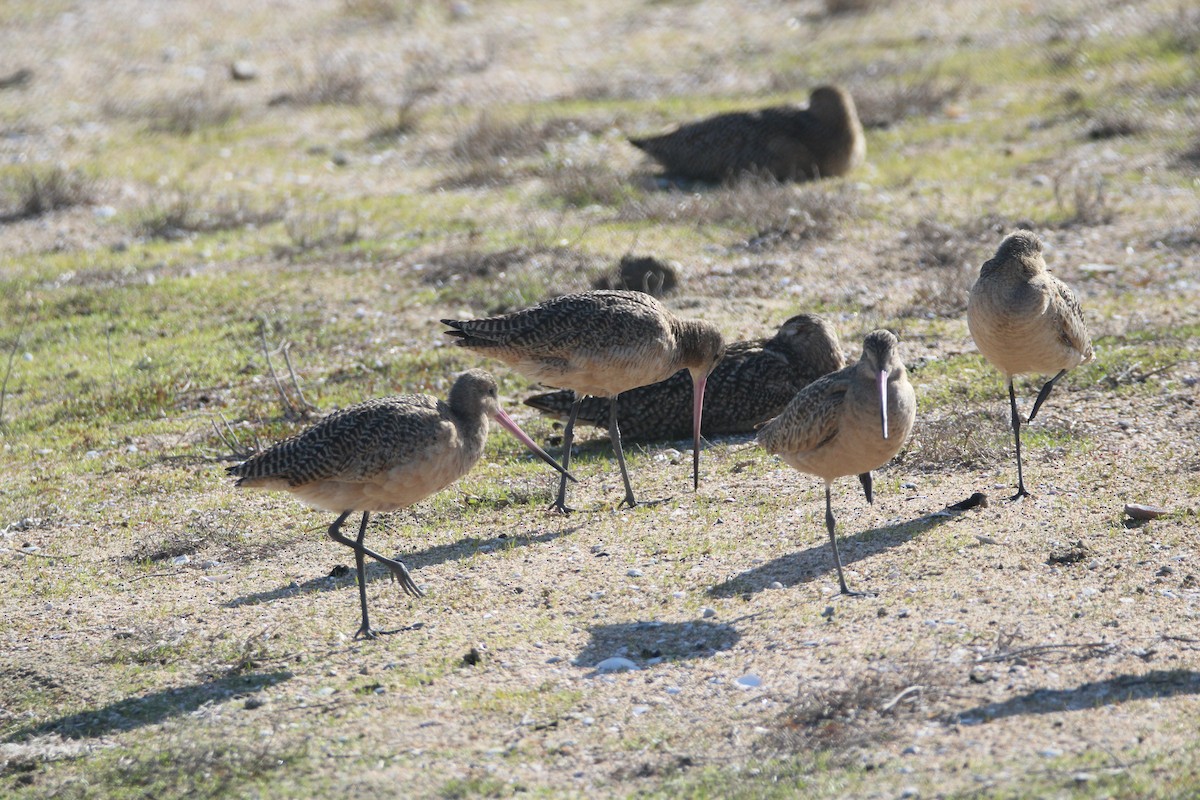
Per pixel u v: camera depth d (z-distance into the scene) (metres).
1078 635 9.39
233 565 12.32
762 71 34.44
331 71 36.09
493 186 26.45
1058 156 25.64
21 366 18.66
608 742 8.70
